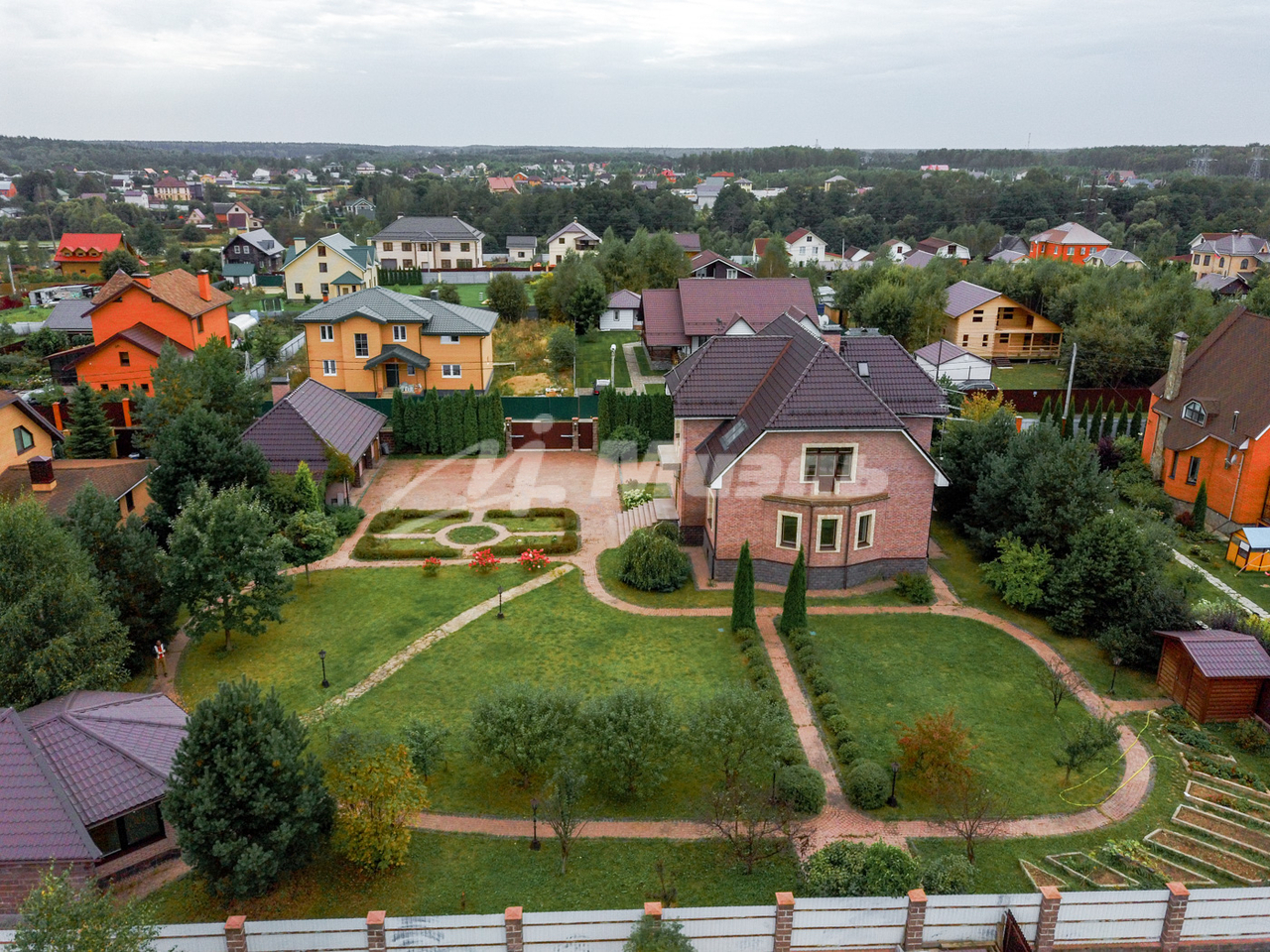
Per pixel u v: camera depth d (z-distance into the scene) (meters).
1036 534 31.23
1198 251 114.44
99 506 26.53
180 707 22.00
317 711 24.27
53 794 17.44
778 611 30.23
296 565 32.38
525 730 20.05
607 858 18.75
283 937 15.23
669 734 20.17
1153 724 24.27
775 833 19.52
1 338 69.62
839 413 29.84
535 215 152.62
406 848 17.97
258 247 109.50
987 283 81.12
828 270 114.50
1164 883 18.16
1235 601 31.06
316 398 42.69
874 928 15.91
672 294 64.25
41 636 21.55
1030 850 19.20
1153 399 42.66
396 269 106.06
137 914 14.16
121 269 103.50
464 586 32.00
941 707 24.72
